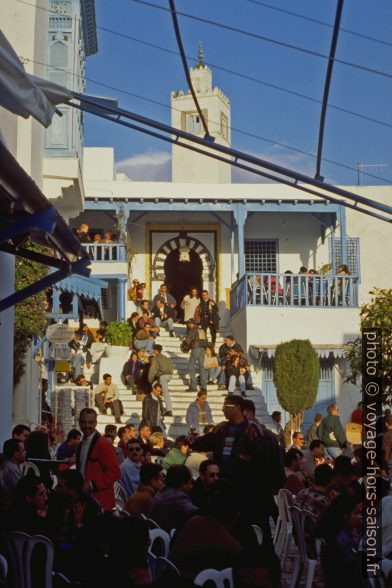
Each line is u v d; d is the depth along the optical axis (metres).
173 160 45.62
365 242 39.62
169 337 34.88
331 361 34.19
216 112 47.12
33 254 12.72
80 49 26.28
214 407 29.95
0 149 8.53
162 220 39.88
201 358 30.73
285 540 12.24
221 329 37.78
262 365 33.69
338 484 11.07
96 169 41.47
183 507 10.23
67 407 25.00
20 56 18.98
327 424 25.08
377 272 39.53
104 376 28.59
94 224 39.28
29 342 19.80
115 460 12.05
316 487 11.37
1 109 15.38
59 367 27.28
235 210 37.72
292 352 30.81
